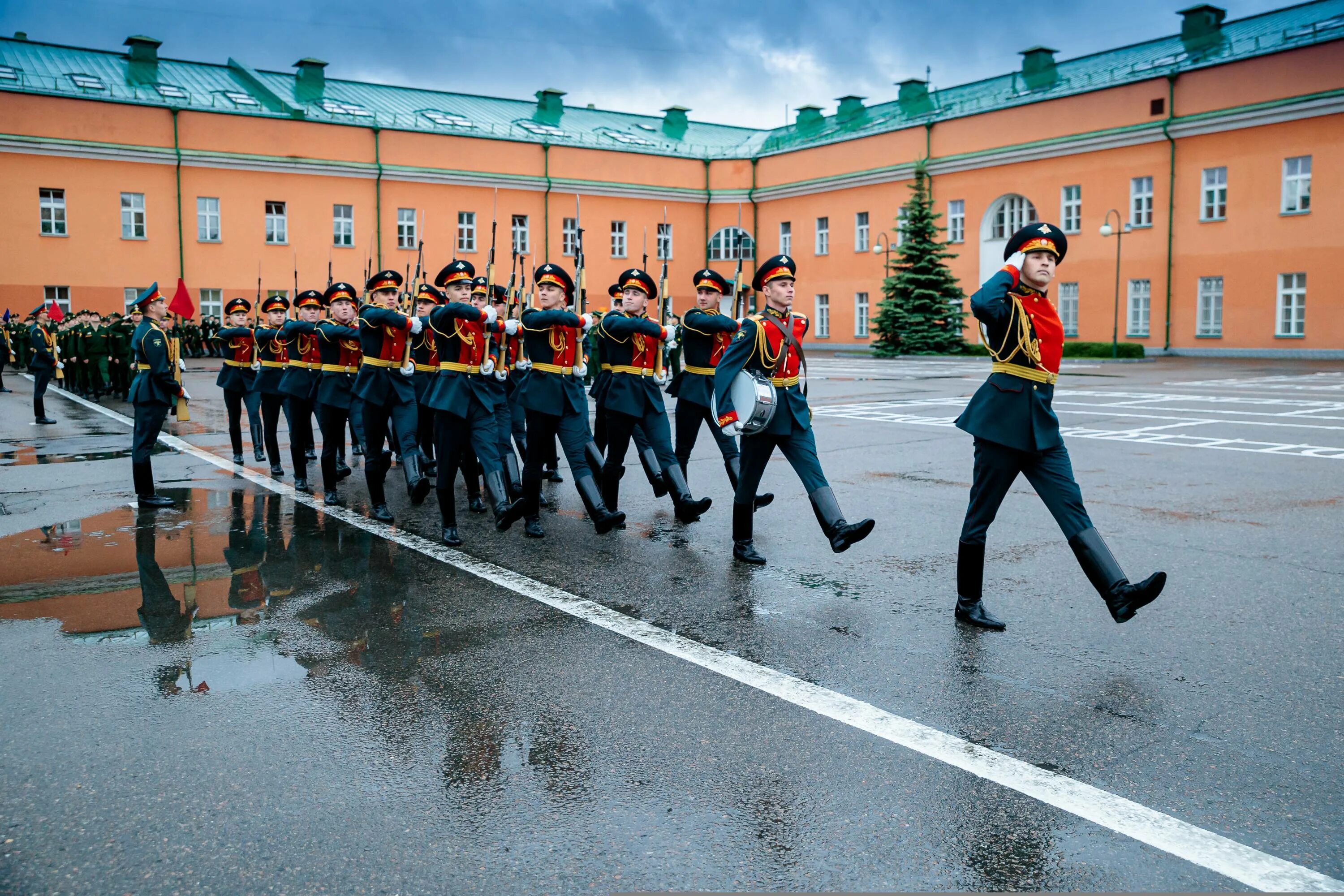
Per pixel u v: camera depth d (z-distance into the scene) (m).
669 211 47.66
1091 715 4.42
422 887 3.20
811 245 46.78
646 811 3.65
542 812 3.64
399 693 4.72
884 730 4.29
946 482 10.18
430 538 7.89
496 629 5.60
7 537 7.92
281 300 11.21
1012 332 5.29
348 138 40.62
